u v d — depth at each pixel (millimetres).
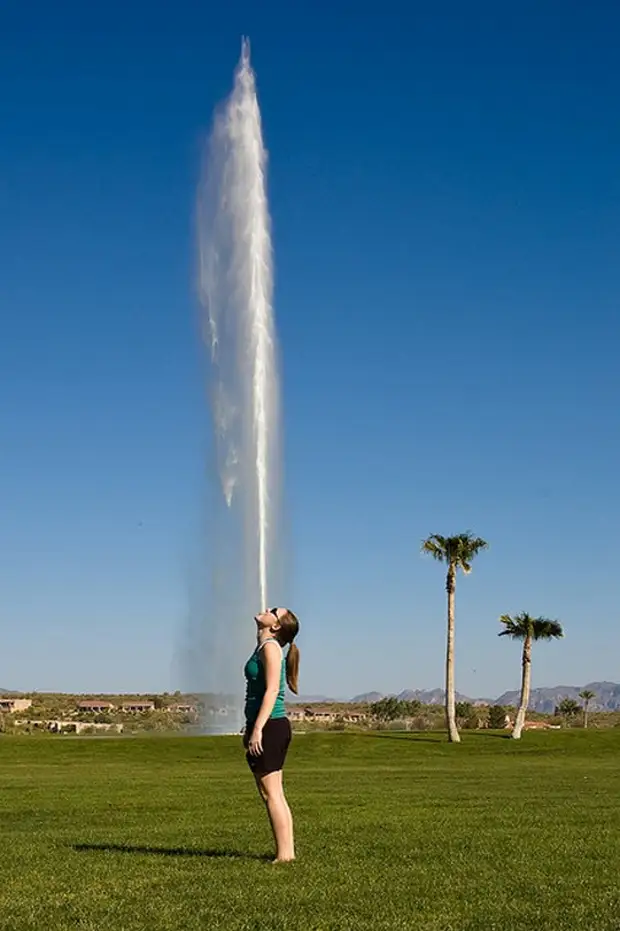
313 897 10695
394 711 157375
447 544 74625
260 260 46312
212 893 10953
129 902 10531
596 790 28047
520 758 55719
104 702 185000
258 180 45875
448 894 10883
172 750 55250
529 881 11688
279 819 13164
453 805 22422
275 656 12766
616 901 10508
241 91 45250
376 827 17500
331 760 53656
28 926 9414
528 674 73688
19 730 103000
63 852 14711
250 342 46625
